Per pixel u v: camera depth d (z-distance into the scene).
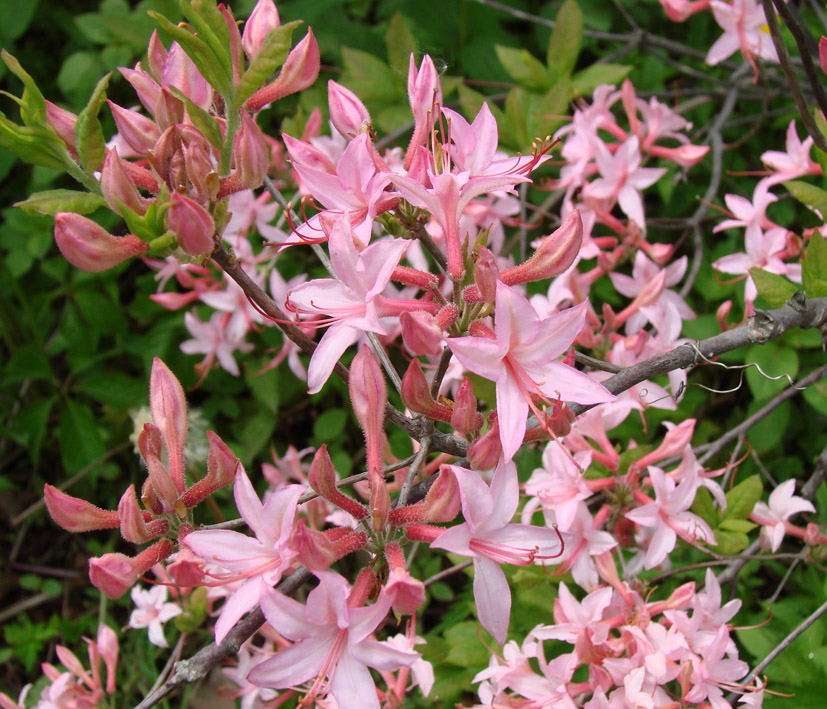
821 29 0.63
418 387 0.32
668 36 0.77
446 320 0.32
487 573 0.31
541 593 0.48
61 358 0.82
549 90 0.58
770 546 0.48
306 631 0.30
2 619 0.70
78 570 0.75
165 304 0.59
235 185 0.33
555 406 0.32
